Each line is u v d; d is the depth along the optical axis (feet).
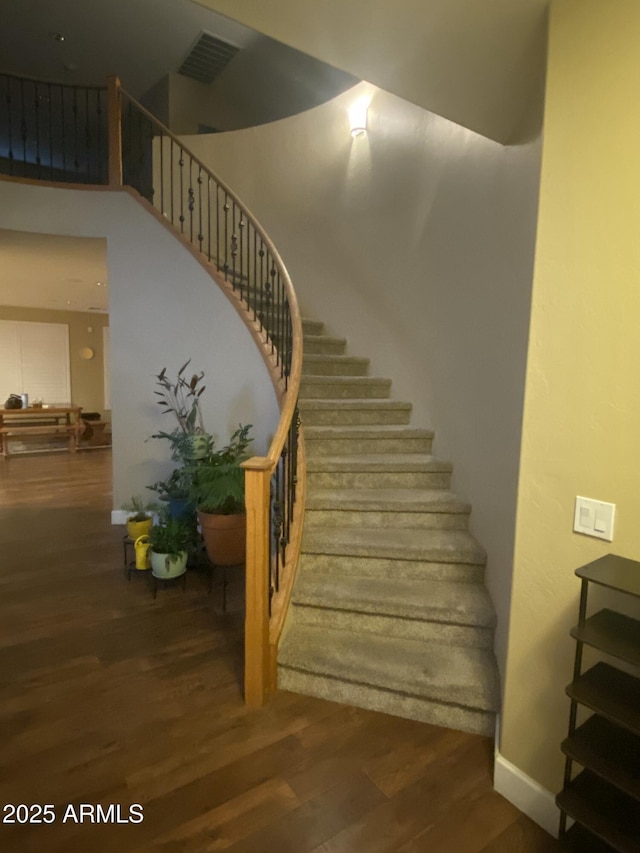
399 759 6.43
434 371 11.29
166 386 13.42
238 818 5.55
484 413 8.93
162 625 9.41
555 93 5.06
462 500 9.78
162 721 6.96
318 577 8.82
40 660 8.27
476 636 7.84
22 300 27.81
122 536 13.96
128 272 14.11
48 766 6.16
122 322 14.24
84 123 23.98
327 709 7.29
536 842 5.40
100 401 34.37
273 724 6.96
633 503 4.67
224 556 10.18
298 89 20.68
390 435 11.33
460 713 6.93
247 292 14.20
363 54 5.52
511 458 7.36
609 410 4.79
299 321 10.50
